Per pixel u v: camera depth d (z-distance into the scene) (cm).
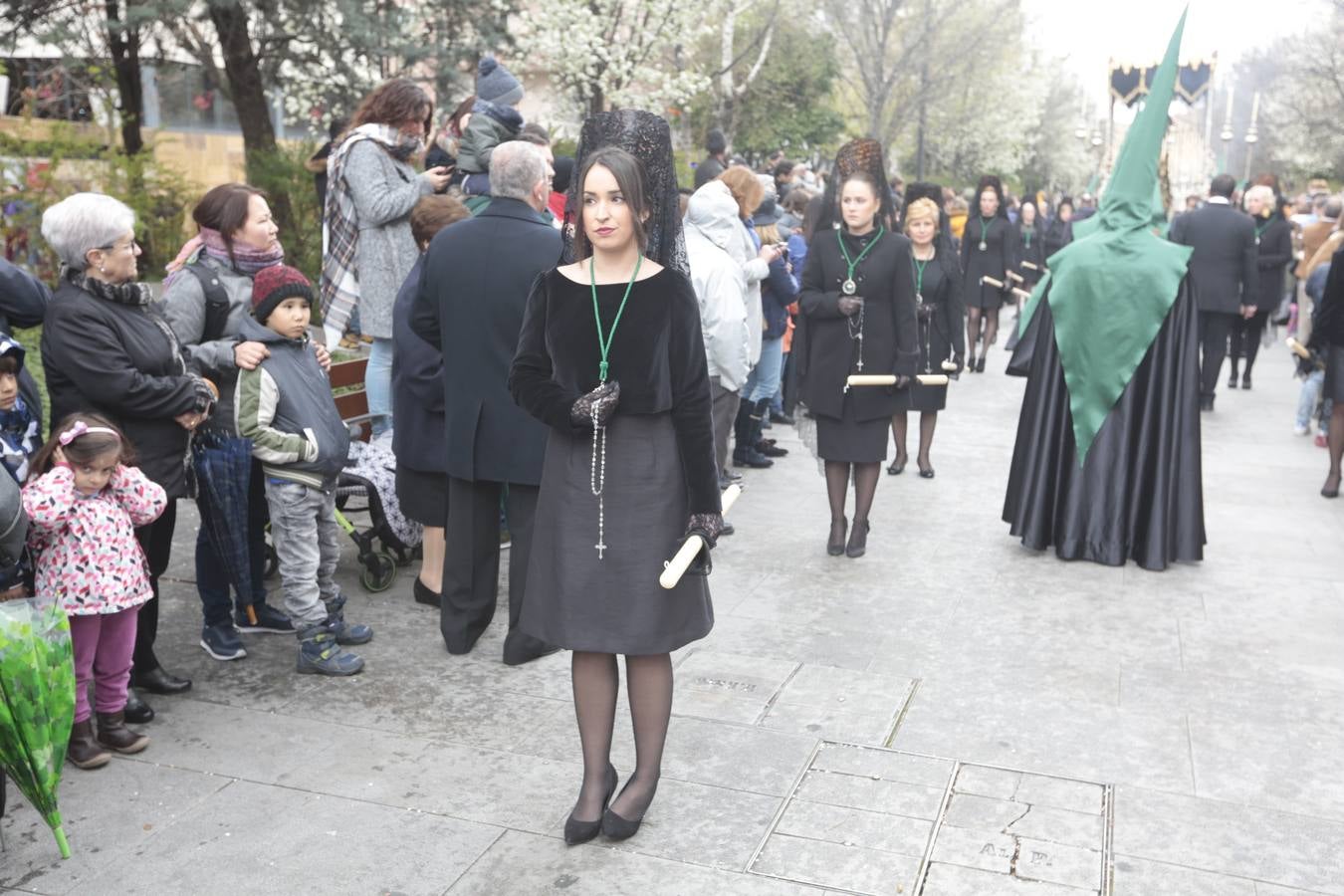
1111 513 602
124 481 378
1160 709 432
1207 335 1041
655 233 329
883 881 318
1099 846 337
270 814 351
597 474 322
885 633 506
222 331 448
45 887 313
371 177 575
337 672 451
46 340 386
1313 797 369
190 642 484
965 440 921
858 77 3017
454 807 355
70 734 340
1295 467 834
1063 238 1914
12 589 365
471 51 1416
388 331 597
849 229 600
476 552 468
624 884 316
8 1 1284
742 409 809
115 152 1306
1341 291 721
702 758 388
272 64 1440
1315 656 486
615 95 1953
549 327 326
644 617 324
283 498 438
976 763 388
